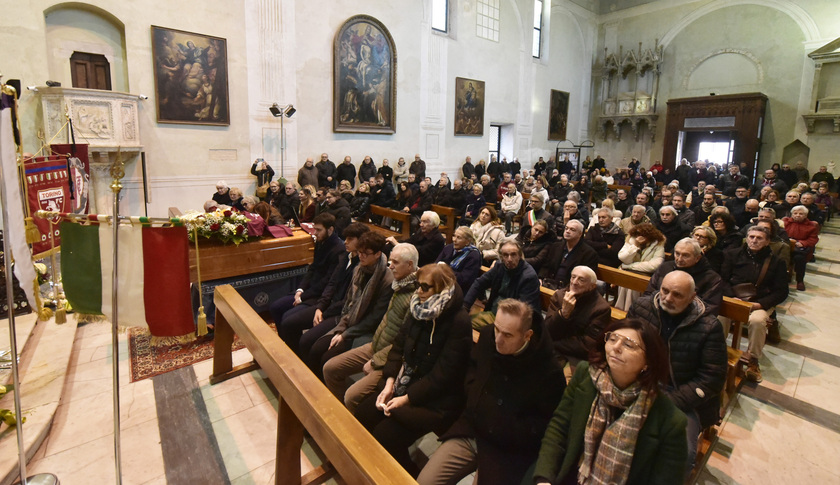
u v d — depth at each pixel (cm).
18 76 723
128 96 773
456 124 1409
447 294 248
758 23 1556
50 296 424
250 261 439
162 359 382
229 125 950
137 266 254
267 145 1009
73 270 261
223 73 924
